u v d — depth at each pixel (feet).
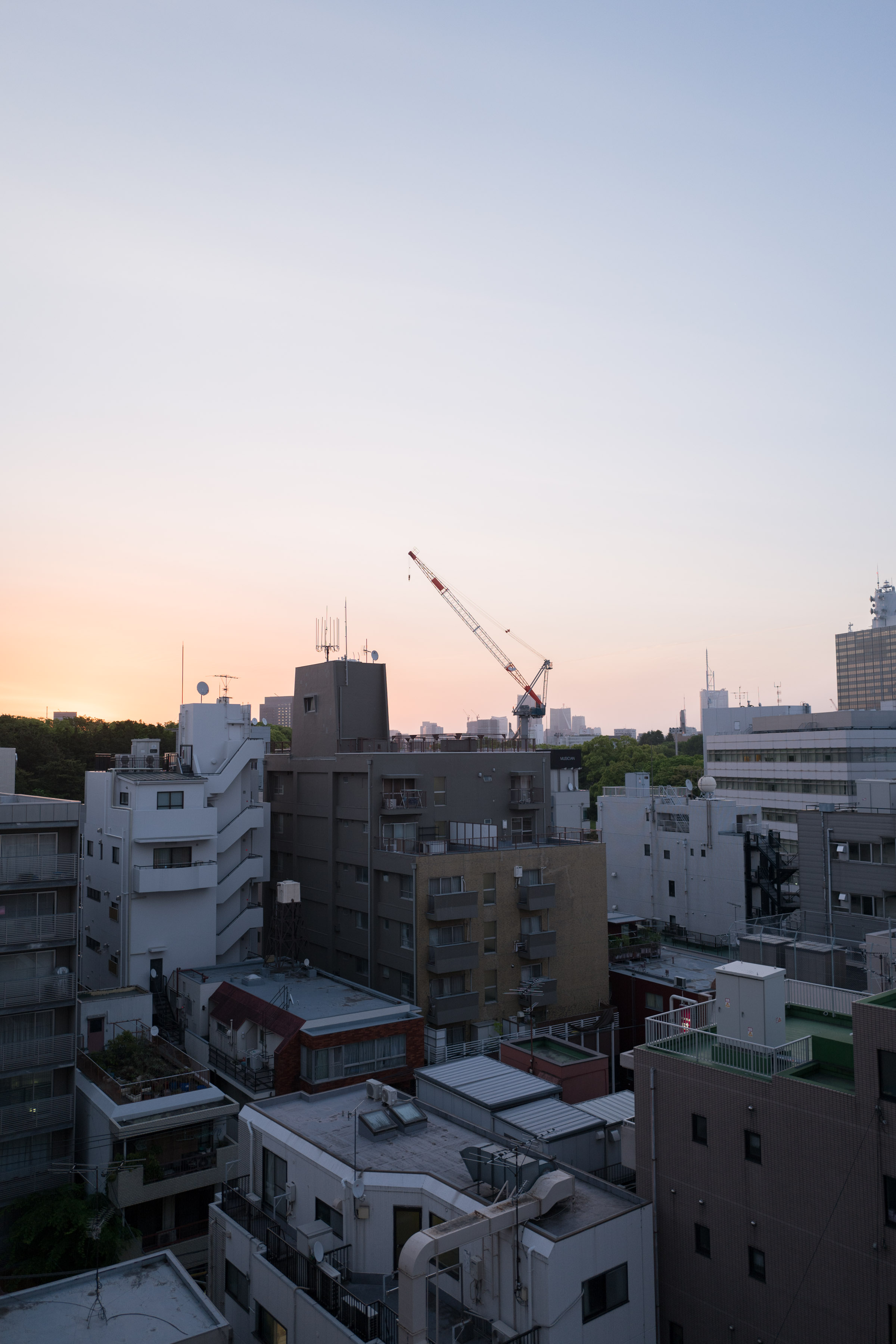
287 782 217.56
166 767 207.21
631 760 523.70
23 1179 112.16
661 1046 84.28
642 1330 74.02
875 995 72.38
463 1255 73.92
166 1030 161.27
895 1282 64.54
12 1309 76.13
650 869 258.78
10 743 333.62
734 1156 75.46
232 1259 89.86
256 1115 97.04
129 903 170.60
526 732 503.61
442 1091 103.14
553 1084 106.11
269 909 219.20
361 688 215.10
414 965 167.53
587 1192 79.10
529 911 178.50
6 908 118.01
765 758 369.50
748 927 203.10
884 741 328.70
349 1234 78.54
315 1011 145.79
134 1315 75.46
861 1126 67.41
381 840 182.70
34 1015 116.67
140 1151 115.03
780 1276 71.31
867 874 164.45
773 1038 78.28
